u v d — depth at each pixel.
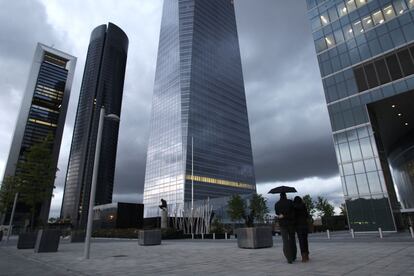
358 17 34.97
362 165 31.03
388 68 31.14
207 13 137.12
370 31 33.47
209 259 11.00
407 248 11.20
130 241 31.27
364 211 29.94
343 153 32.91
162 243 24.47
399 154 48.22
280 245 16.94
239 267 8.42
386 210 28.41
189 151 103.75
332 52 36.72
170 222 42.72
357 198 30.72
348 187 31.69
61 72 172.38
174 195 100.56
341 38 36.16
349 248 12.59
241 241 15.87
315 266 7.75
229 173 118.75
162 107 121.69
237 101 138.38
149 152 121.31
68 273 8.61
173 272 8.05
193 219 38.34
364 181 30.56
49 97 162.50
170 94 119.00
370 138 31.00
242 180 124.81
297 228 8.95
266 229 15.98
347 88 34.19
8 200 38.25
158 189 109.44
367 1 34.50
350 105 33.47
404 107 33.12
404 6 31.17
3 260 12.59
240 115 137.12
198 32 127.31
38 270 9.32
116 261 11.31
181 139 105.75
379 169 29.70
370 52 32.94
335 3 37.84
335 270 6.95
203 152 109.44
